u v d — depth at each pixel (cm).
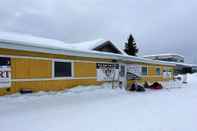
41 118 715
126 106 968
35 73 1177
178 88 1978
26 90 1122
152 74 2186
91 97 1223
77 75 1412
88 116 758
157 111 866
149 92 1598
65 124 651
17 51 1098
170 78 2625
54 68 1277
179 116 780
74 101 1066
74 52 1308
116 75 1703
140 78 1975
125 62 1800
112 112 833
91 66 1509
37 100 1041
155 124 668
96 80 1543
